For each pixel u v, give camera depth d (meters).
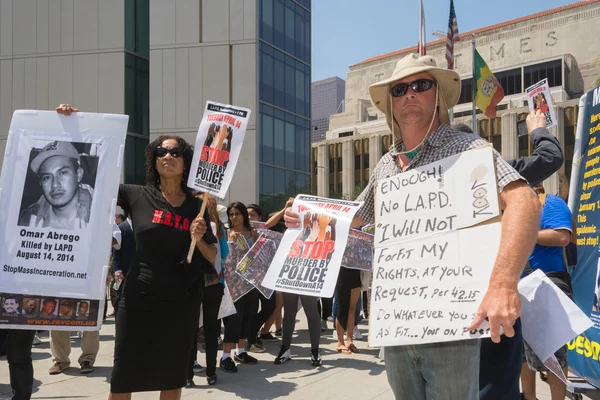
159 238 3.03
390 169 2.29
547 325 2.60
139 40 25.92
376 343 2.00
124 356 2.93
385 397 4.56
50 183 3.13
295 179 27.66
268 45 25.58
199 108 24.52
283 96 26.83
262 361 6.05
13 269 3.03
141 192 3.22
